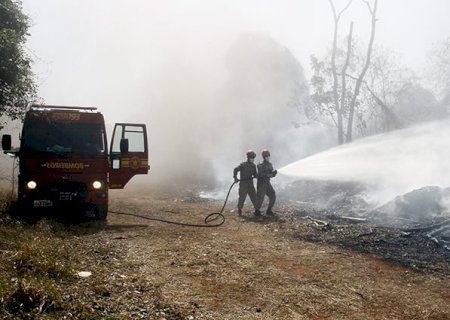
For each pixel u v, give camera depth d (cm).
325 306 458
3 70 1012
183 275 540
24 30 1170
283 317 421
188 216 1073
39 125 877
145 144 982
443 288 536
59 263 493
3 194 1012
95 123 910
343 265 630
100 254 611
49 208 853
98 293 430
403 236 820
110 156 945
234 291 491
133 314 387
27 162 846
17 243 578
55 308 369
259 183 1108
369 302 479
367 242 783
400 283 552
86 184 878
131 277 506
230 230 888
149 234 797
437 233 818
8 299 356
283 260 646
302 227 922
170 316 395
